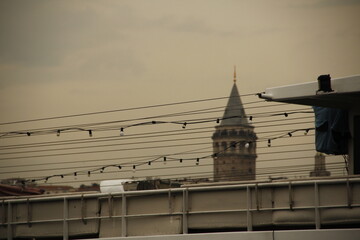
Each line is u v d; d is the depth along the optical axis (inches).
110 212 2149.4
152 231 2096.5
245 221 1989.4
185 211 2044.8
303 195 1916.8
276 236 1914.4
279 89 2096.5
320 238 1872.5
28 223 2290.8
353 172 2154.3
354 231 1843.0
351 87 1980.8
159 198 2100.1
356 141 2149.4
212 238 1990.7
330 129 2231.8
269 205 1958.7
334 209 1883.6
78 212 2213.3
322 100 2101.4
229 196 2007.9
